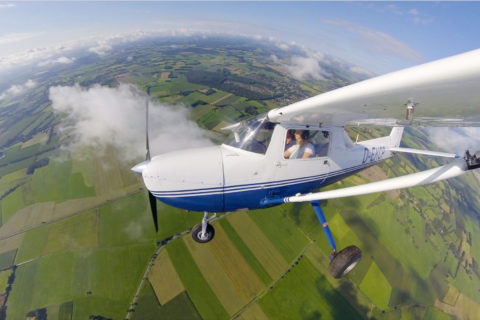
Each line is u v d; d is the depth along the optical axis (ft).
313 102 10.36
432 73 5.94
